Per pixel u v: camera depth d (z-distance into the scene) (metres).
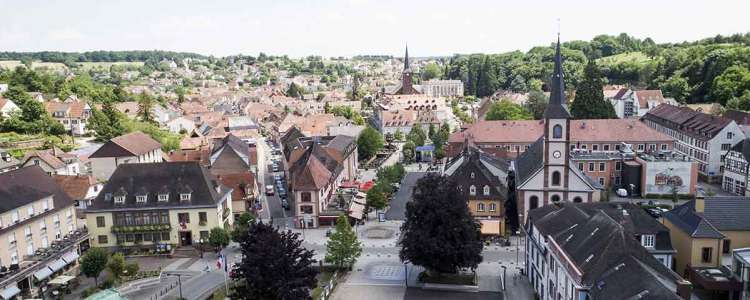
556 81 98.75
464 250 77.75
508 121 158.50
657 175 127.38
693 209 77.69
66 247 88.75
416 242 79.38
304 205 112.75
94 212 98.25
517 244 96.19
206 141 192.62
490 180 104.50
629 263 53.75
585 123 149.75
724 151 143.50
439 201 79.38
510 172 122.75
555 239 69.19
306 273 70.06
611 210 75.50
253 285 67.81
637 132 145.62
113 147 143.88
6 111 185.75
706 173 146.88
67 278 82.81
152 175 102.50
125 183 101.38
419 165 179.75
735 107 198.38
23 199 85.00
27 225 84.62
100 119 196.88
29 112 189.25
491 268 89.31
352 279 86.62
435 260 79.00
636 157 134.00
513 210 109.00
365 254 97.81
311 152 128.38
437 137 195.88
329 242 89.00
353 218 115.12
